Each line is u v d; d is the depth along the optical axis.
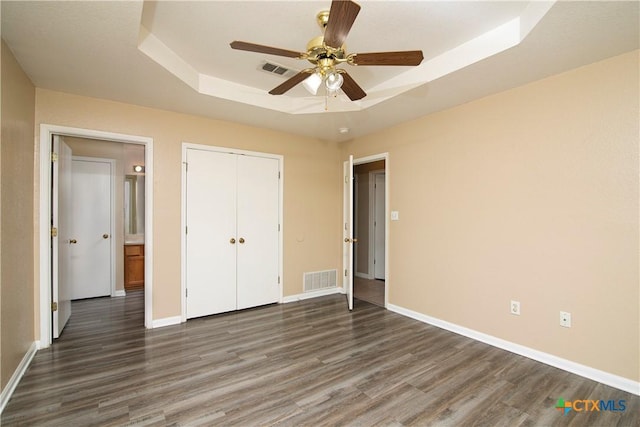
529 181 2.61
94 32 1.90
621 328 2.15
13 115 2.14
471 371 2.39
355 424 1.79
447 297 3.25
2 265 1.96
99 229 4.46
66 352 2.68
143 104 3.13
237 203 3.82
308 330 3.23
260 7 1.95
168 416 1.85
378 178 5.83
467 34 2.25
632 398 2.04
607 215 2.21
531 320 2.60
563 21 1.79
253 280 3.96
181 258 3.43
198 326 3.32
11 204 2.11
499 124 2.81
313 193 4.50
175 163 3.38
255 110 3.32
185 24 2.13
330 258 4.70
